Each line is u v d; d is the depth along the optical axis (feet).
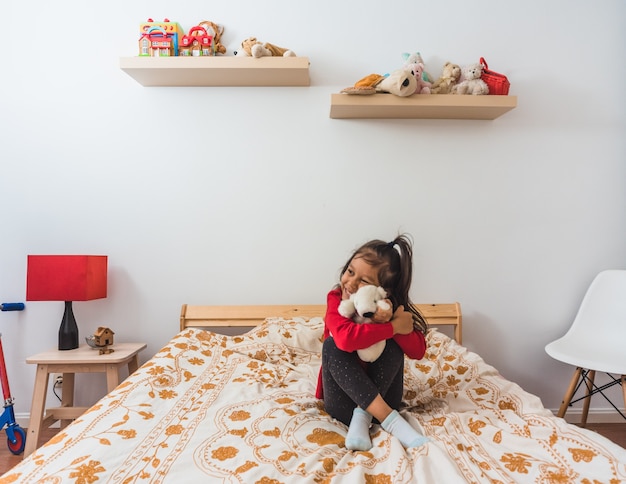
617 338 7.42
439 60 8.01
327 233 8.15
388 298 4.88
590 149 8.16
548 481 3.48
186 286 8.11
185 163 8.05
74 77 7.89
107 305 8.04
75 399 8.04
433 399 5.28
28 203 7.93
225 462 3.76
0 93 7.86
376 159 8.12
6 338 7.93
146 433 4.30
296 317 7.75
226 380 5.80
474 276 8.20
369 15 7.98
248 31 7.93
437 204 8.16
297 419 4.61
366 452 3.99
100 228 8.01
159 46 7.32
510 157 8.15
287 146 8.09
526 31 8.05
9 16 7.81
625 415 8.19
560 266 8.21
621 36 8.11
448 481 3.46
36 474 3.51
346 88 7.51
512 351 8.22
